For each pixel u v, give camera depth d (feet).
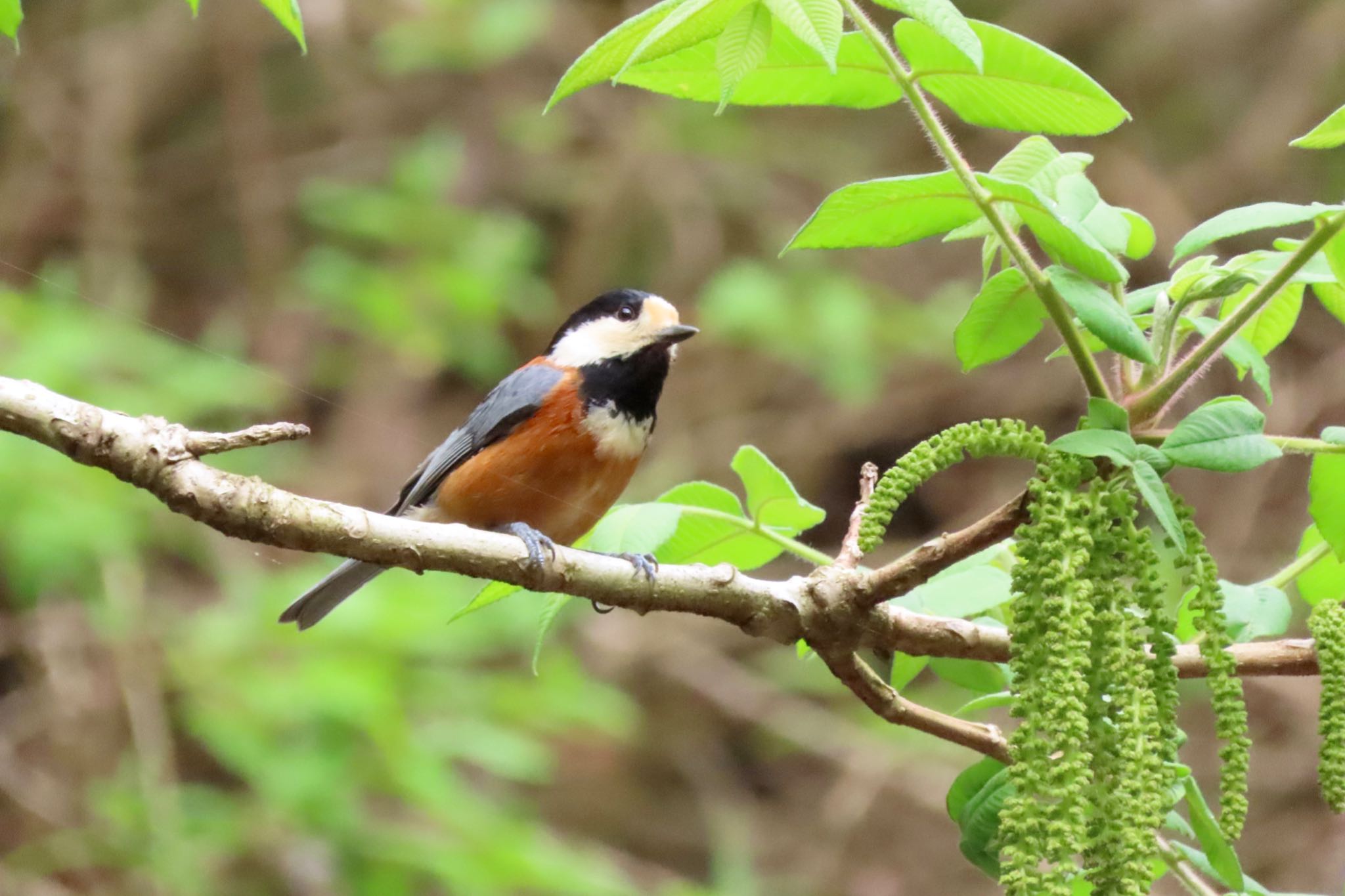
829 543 54.90
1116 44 57.57
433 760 34.32
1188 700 46.73
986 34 13.30
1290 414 48.73
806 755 52.85
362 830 33.96
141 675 38.17
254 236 55.88
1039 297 13.73
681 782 52.47
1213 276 14.39
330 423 53.62
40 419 13.51
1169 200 53.93
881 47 13.64
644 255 57.82
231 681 35.45
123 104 56.44
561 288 57.52
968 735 16.26
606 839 50.78
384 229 51.57
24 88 56.29
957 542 14.88
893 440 55.06
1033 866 11.57
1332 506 14.39
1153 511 12.37
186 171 58.65
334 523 14.44
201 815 36.04
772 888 49.16
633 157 58.18
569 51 60.13
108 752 40.14
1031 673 12.39
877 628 15.88
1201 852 15.30
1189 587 14.66
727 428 55.52
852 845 49.47
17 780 39.73
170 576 44.96
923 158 58.85
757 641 54.03
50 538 36.65
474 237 52.47
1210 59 56.59
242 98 56.95
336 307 51.52
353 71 59.57
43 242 55.06
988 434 13.23
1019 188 13.05
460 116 59.21
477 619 38.52
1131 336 12.89
